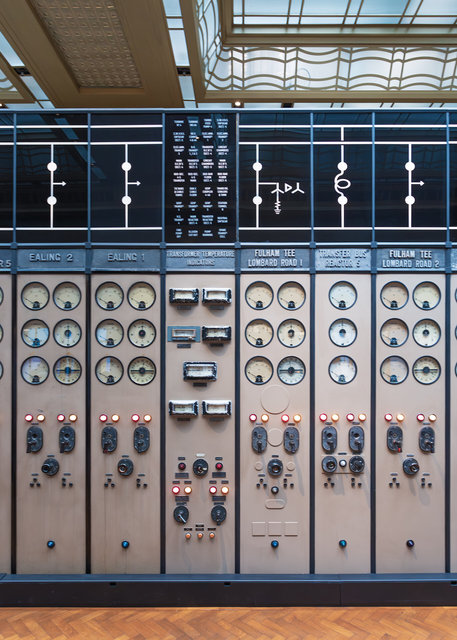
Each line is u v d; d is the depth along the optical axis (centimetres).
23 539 448
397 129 466
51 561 446
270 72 683
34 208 463
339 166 464
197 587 427
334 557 445
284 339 458
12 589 427
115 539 447
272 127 465
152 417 453
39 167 466
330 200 464
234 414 453
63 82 631
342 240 461
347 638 380
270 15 618
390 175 464
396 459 452
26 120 467
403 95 691
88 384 454
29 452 452
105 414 452
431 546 447
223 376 455
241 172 464
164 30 512
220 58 663
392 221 462
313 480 449
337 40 639
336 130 465
